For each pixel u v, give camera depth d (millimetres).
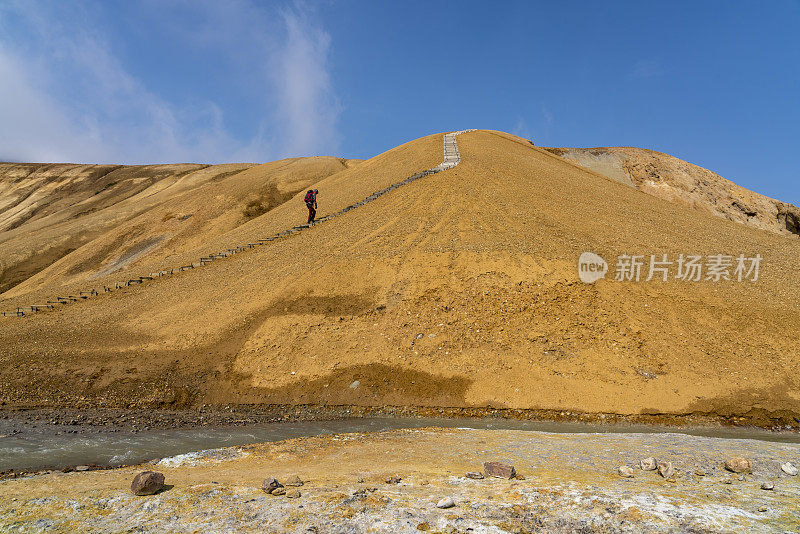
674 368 14266
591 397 13445
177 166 106312
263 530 4414
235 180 67625
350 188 38625
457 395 13992
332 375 15062
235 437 11047
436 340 16031
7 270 54562
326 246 23750
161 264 30141
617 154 88312
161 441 10625
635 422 12578
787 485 5766
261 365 15719
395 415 13523
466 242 21406
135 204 71188
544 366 14641
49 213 86562
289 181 66562
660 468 6273
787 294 17969
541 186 30672
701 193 76562
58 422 12359
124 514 4895
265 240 28391
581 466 7016
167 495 5402
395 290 18609
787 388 13438
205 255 28844
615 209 28062
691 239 24000
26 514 4957
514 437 9852
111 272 44531
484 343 15734
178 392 14727
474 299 17609
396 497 5246
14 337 18219
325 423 12641
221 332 17438
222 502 5148
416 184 31234
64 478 6723
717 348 14992
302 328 17188
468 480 6098
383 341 16234
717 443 8633
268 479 5645
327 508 4891
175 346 16906
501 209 25281
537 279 18250
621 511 4688
